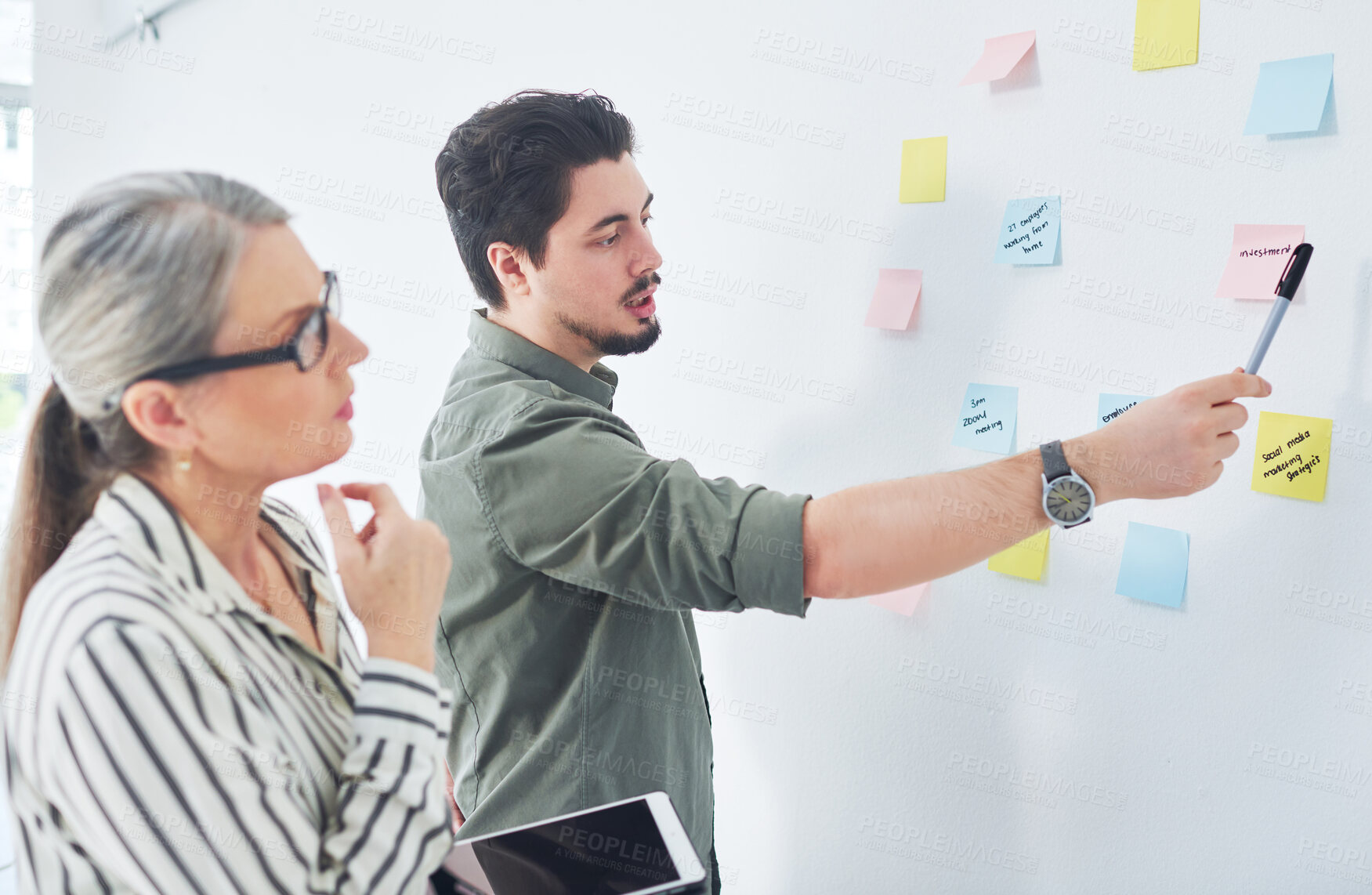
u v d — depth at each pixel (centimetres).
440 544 67
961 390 109
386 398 192
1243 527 89
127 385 54
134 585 53
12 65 243
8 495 241
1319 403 83
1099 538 99
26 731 52
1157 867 97
